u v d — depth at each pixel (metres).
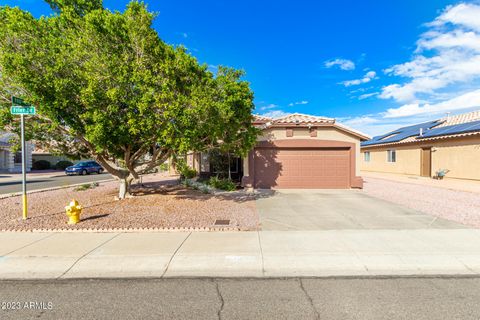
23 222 7.36
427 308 3.49
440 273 4.53
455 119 23.45
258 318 3.28
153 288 4.04
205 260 4.94
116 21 7.96
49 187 16.14
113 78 7.66
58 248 5.47
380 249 5.45
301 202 10.59
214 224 7.27
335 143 14.44
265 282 4.22
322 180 14.62
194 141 8.83
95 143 7.81
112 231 6.62
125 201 10.61
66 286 4.10
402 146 24.53
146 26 8.05
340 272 4.55
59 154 10.84
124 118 8.08
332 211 8.95
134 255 5.14
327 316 3.32
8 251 5.32
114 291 3.95
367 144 30.80
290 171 14.66
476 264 4.82
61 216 8.04
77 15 9.08
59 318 3.28
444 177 19.33
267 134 14.56
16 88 7.99
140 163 11.82
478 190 13.80
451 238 6.10
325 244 5.72
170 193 12.98
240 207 9.55
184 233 6.47
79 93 7.57
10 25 7.21
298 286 4.09
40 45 7.37
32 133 9.05
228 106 8.32
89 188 14.97
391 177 21.98
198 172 19.53
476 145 16.94
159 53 8.24
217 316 3.32
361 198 11.55
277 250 5.39
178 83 8.53
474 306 3.54
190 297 3.78
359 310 3.45
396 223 7.42
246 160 14.42
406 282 4.22
